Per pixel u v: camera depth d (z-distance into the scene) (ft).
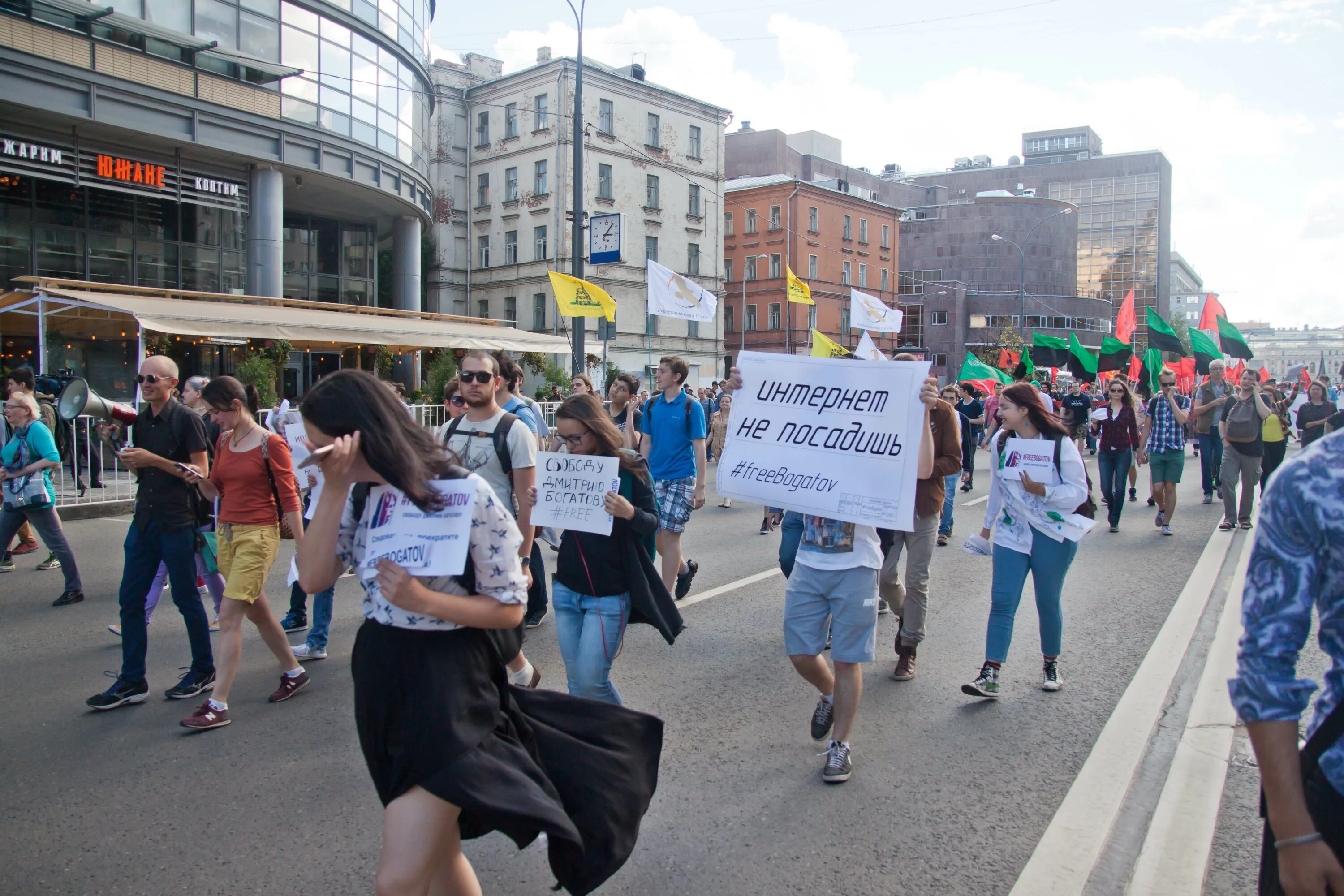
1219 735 14.90
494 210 137.39
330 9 73.51
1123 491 36.88
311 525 7.54
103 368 65.21
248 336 59.72
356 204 87.04
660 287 57.98
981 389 72.38
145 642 16.61
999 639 16.94
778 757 14.16
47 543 23.91
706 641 20.68
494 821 7.07
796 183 164.66
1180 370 92.02
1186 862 10.99
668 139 141.59
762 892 10.30
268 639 16.48
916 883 10.50
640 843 11.41
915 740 14.90
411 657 7.39
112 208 71.46
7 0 54.39
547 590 25.70
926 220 272.31
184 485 16.25
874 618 13.47
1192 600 24.57
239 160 69.51
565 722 8.48
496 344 80.69
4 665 18.81
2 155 56.80
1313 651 20.01
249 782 13.19
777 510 36.32
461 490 7.45
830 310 174.40
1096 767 13.76
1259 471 38.29
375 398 7.52
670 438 23.04
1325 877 5.53
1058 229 272.10
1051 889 10.35
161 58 62.18
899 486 13.51
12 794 12.77
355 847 11.32
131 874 10.66
